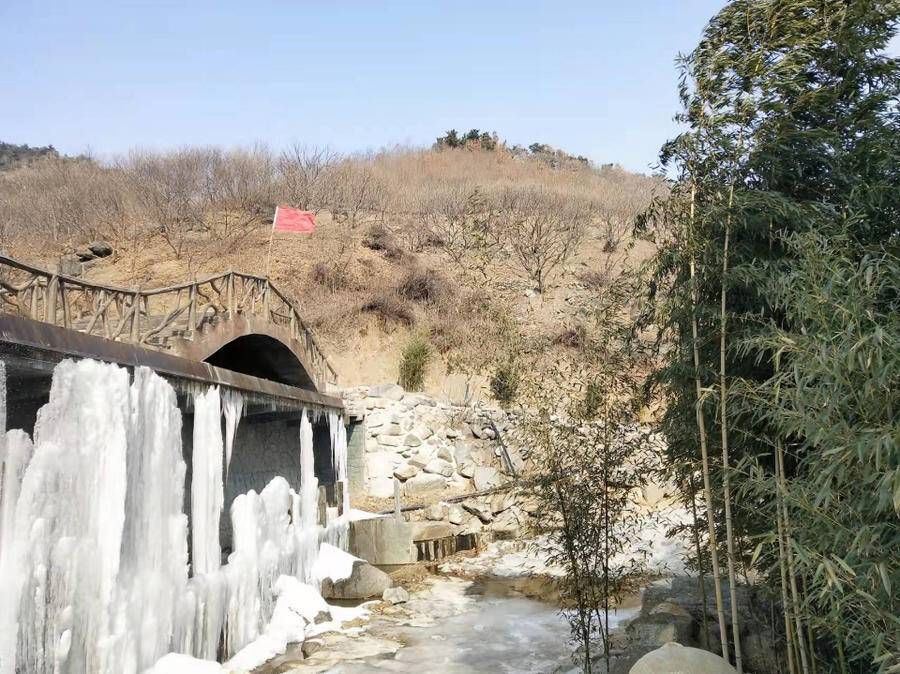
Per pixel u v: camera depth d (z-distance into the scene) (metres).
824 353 3.61
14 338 5.04
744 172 5.77
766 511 5.45
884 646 3.71
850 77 5.58
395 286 22.91
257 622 8.95
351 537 13.72
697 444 6.27
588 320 10.02
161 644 6.66
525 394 7.93
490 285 23.53
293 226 16.20
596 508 7.28
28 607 5.02
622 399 7.42
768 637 6.60
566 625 9.80
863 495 3.58
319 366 14.27
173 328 8.92
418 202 31.44
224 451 11.16
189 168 28.95
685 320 5.86
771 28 5.41
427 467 16.48
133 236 26.86
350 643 8.95
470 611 10.60
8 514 5.02
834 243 4.68
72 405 5.63
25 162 47.50
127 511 6.27
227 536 11.23
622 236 29.41
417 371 19.41
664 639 6.70
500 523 14.94
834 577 3.51
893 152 5.45
